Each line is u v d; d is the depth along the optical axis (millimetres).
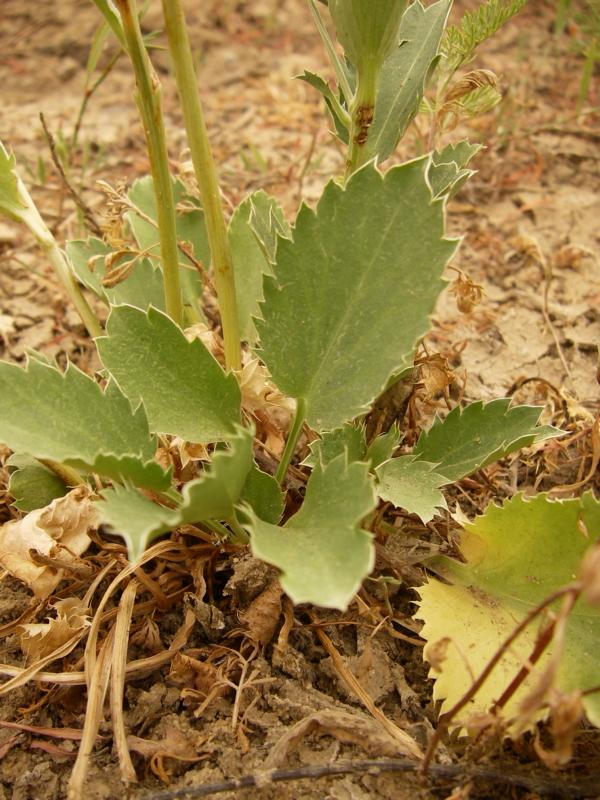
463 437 222
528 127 439
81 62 503
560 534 195
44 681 199
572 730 141
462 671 184
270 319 193
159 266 266
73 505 216
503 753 189
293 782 182
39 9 532
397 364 180
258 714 197
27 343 321
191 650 209
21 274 351
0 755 193
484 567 208
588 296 347
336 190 182
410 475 207
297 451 252
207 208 209
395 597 225
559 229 380
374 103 207
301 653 211
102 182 252
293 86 484
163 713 200
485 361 322
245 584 209
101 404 187
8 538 213
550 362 321
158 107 192
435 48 231
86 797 182
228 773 186
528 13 541
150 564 230
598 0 422
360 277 186
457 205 395
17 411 176
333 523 165
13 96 480
